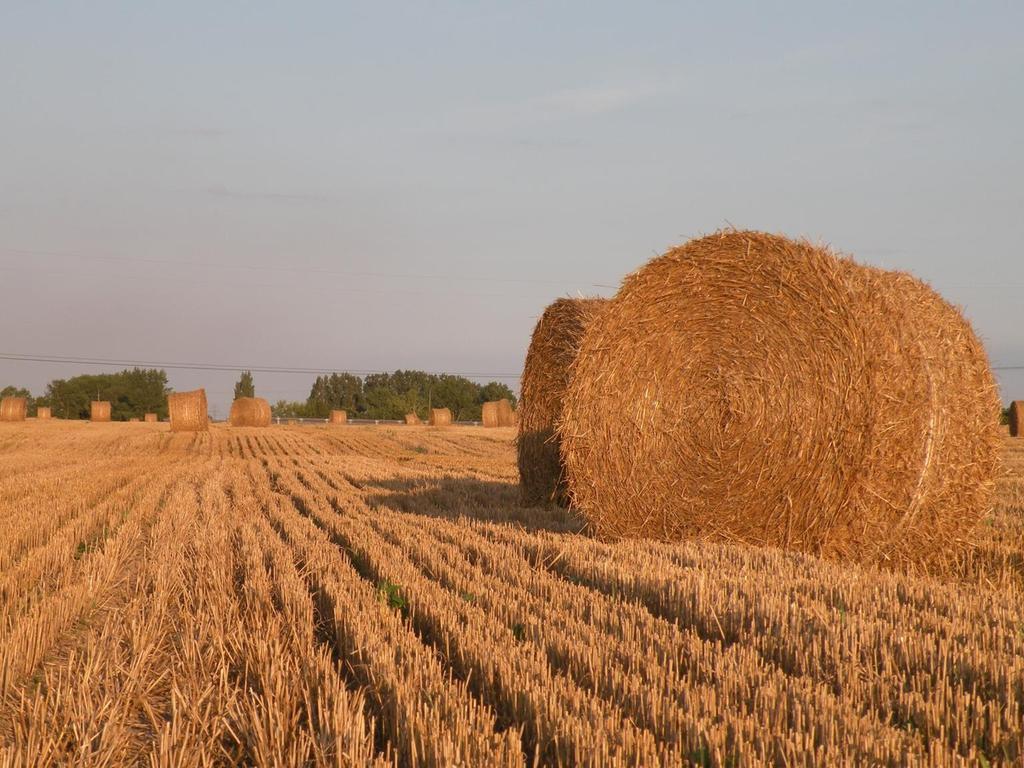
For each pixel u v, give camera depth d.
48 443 37.88
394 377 133.12
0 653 5.64
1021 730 4.07
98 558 9.18
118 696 5.16
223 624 6.44
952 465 8.77
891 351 8.59
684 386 9.97
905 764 3.71
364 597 7.09
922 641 5.31
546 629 5.86
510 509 14.09
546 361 14.45
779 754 3.88
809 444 8.97
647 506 10.16
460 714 4.37
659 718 4.33
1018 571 8.55
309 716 4.55
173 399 47.03
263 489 17.89
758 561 8.20
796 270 9.14
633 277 10.34
